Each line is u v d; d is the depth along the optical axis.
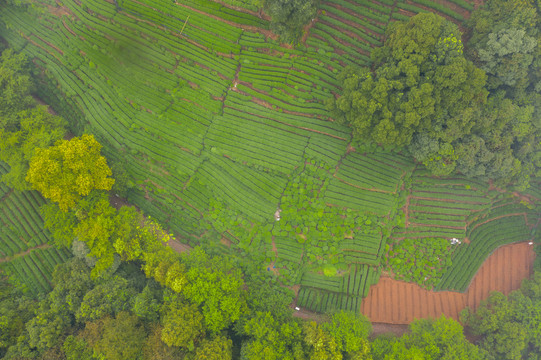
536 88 51.72
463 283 58.19
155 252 49.59
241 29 57.91
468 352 47.81
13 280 52.81
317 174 57.38
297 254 55.81
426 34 47.53
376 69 53.59
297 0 46.88
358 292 56.16
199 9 58.72
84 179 47.69
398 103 49.41
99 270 48.44
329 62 56.97
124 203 58.38
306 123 57.72
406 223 59.25
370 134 52.19
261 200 56.66
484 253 59.84
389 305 57.09
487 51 48.69
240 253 55.69
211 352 42.69
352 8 56.69
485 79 48.25
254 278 53.94
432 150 52.25
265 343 44.16
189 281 46.53
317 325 48.44
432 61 49.31
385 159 58.31
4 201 56.56
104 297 46.22
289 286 55.75
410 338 50.00
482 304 54.00
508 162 54.12
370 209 56.75
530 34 48.03
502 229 61.12
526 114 52.41
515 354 48.69
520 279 59.62
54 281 50.25
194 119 58.59
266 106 58.66
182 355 43.72
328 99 53.94
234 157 57.50
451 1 54.62
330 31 57.03
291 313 50.12
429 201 59.25
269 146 57.53
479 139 52.84
